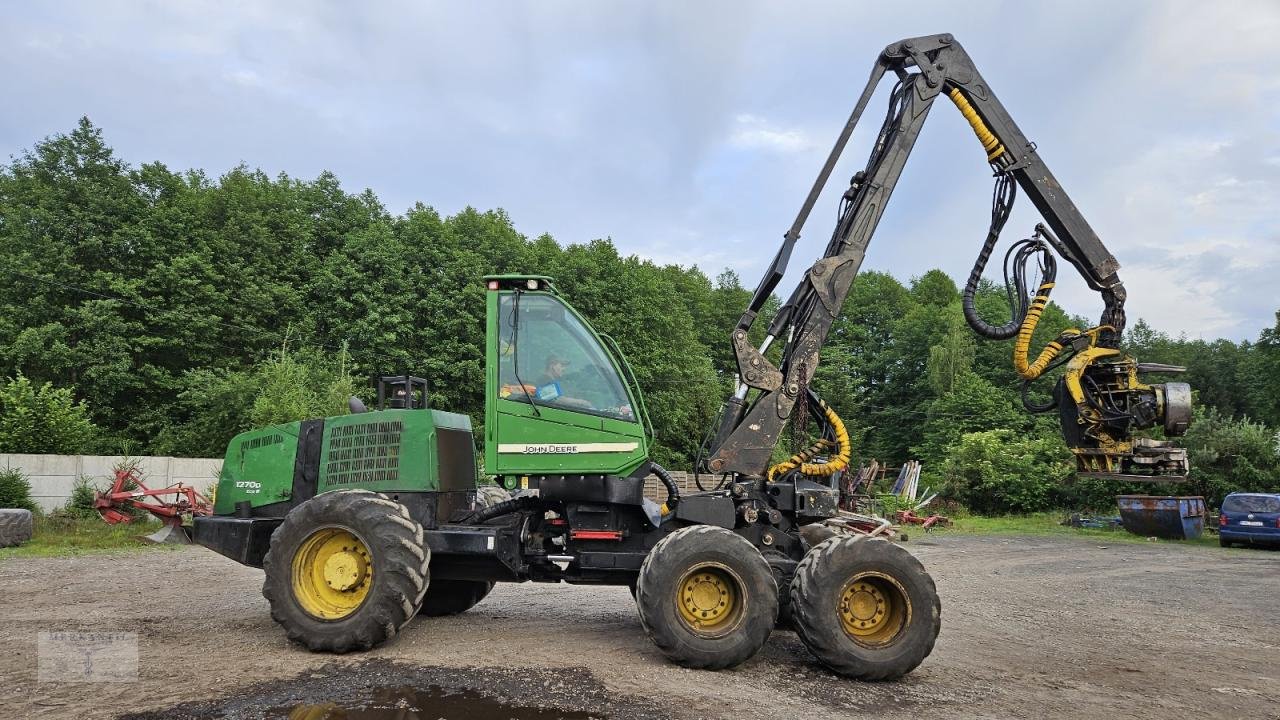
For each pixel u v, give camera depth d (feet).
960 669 20.57
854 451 163.22
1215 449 85.81
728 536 19.30
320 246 118.83
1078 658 22.57
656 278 148.25
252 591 28.86
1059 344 25.44
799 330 22.98
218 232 105.19
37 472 49.90
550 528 22.00
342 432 23.09
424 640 20.94
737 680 18.03
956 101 24.54
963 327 162.61
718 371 178.09
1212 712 17.35
